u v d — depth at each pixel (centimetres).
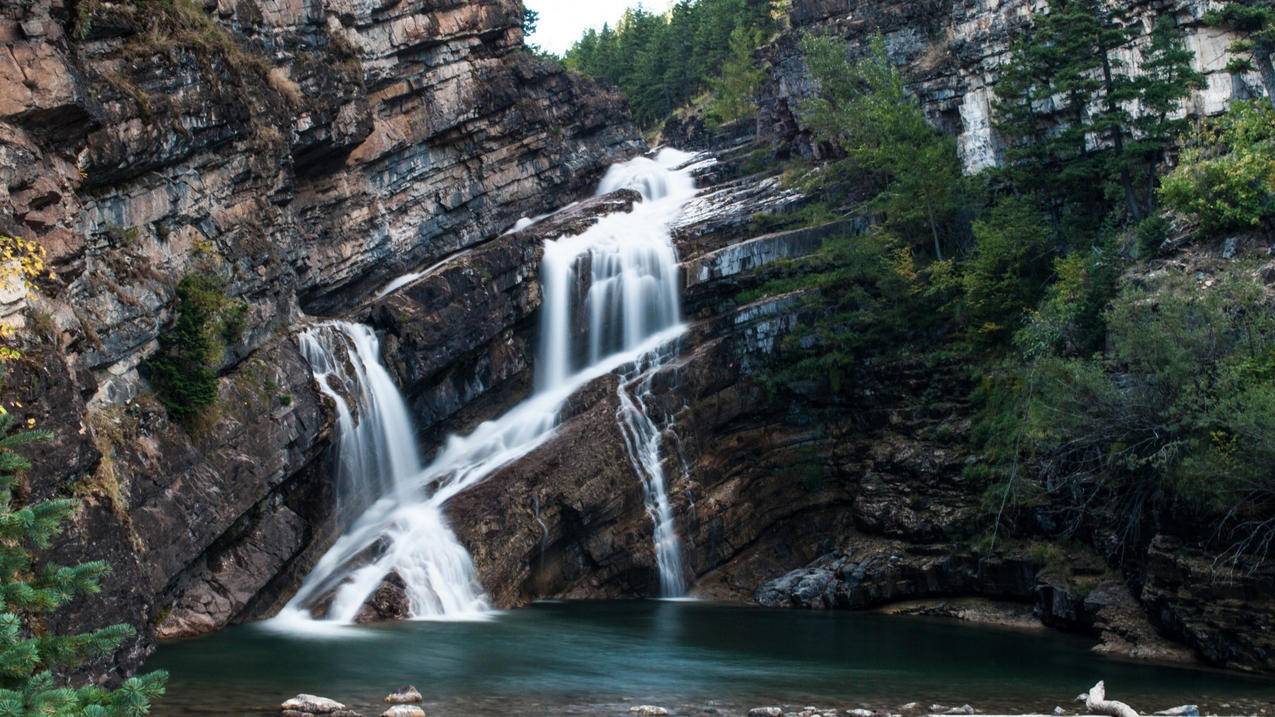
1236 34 3581
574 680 2238
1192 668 2489
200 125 3033
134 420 2630
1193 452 2620
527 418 4003
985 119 4509
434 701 1980
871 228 4569
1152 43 3641
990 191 4412
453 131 4938
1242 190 2977
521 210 5416
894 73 4906
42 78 2392
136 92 2761
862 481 3919
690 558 3872
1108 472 3002
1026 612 3269
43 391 1903
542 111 5619
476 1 5119
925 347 4097
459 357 3994
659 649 2681
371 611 3052
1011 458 3428
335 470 3412
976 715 1897
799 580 3669
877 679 2297
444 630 2897
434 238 4875
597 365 4441
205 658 2411
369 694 2027
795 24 6000
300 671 2266
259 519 3067
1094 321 3306
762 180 5744
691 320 4491
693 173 6244
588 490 3662
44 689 1120
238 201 3294
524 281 4256
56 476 1898
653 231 4825
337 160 4269
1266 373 2566
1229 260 2964
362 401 3572
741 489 4112
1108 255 3372
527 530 3509
